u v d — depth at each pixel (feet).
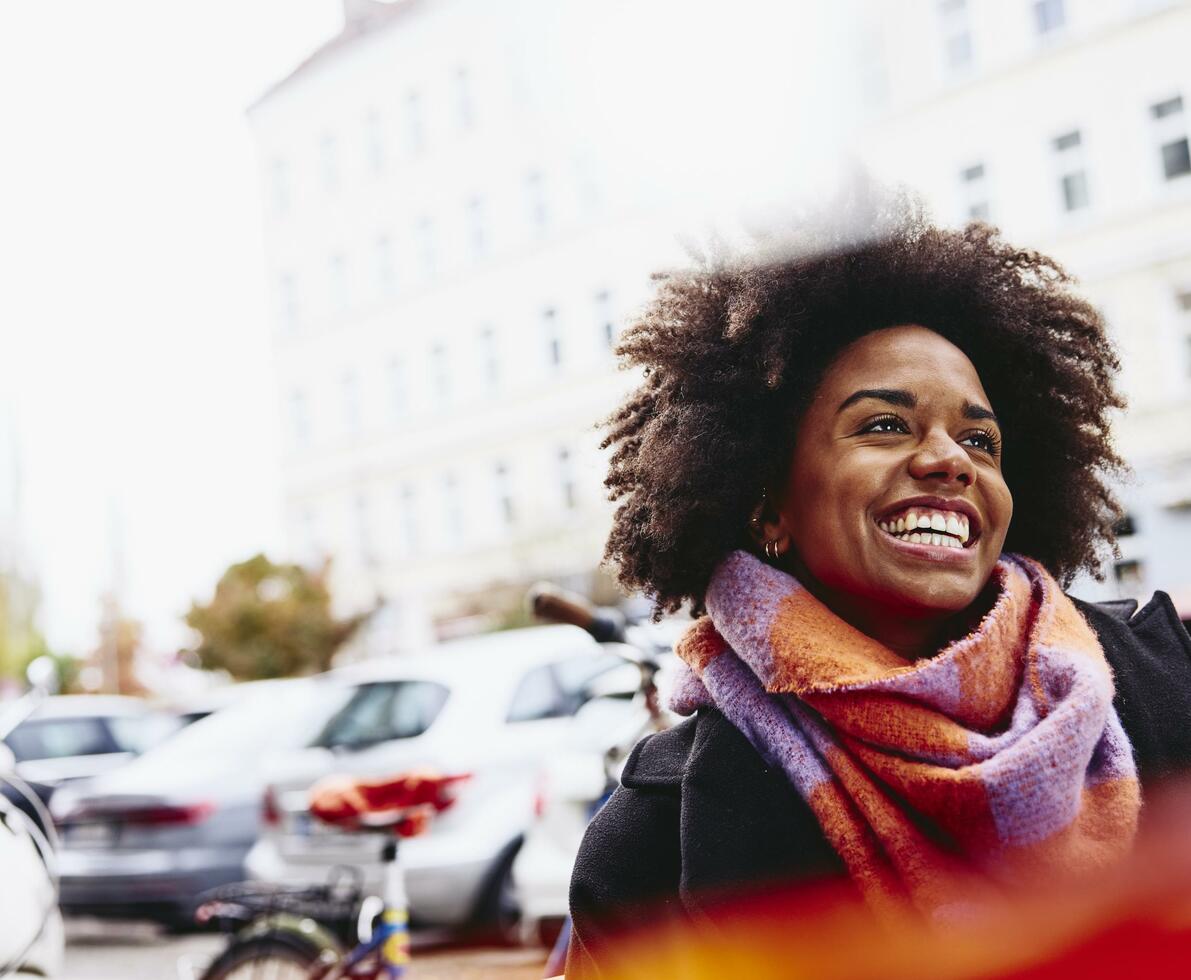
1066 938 4.12
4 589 128.16
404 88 106.63
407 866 20.84
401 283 108.06
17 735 35.22
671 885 4.92
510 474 100.78
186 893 25.64
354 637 95.45
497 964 19.69
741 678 4.94
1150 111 65.00
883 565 4.87
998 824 4.16
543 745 21.57
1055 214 67.31
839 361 5.21
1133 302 64.90
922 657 5.13
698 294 5.72
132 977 22.79
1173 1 63.87
